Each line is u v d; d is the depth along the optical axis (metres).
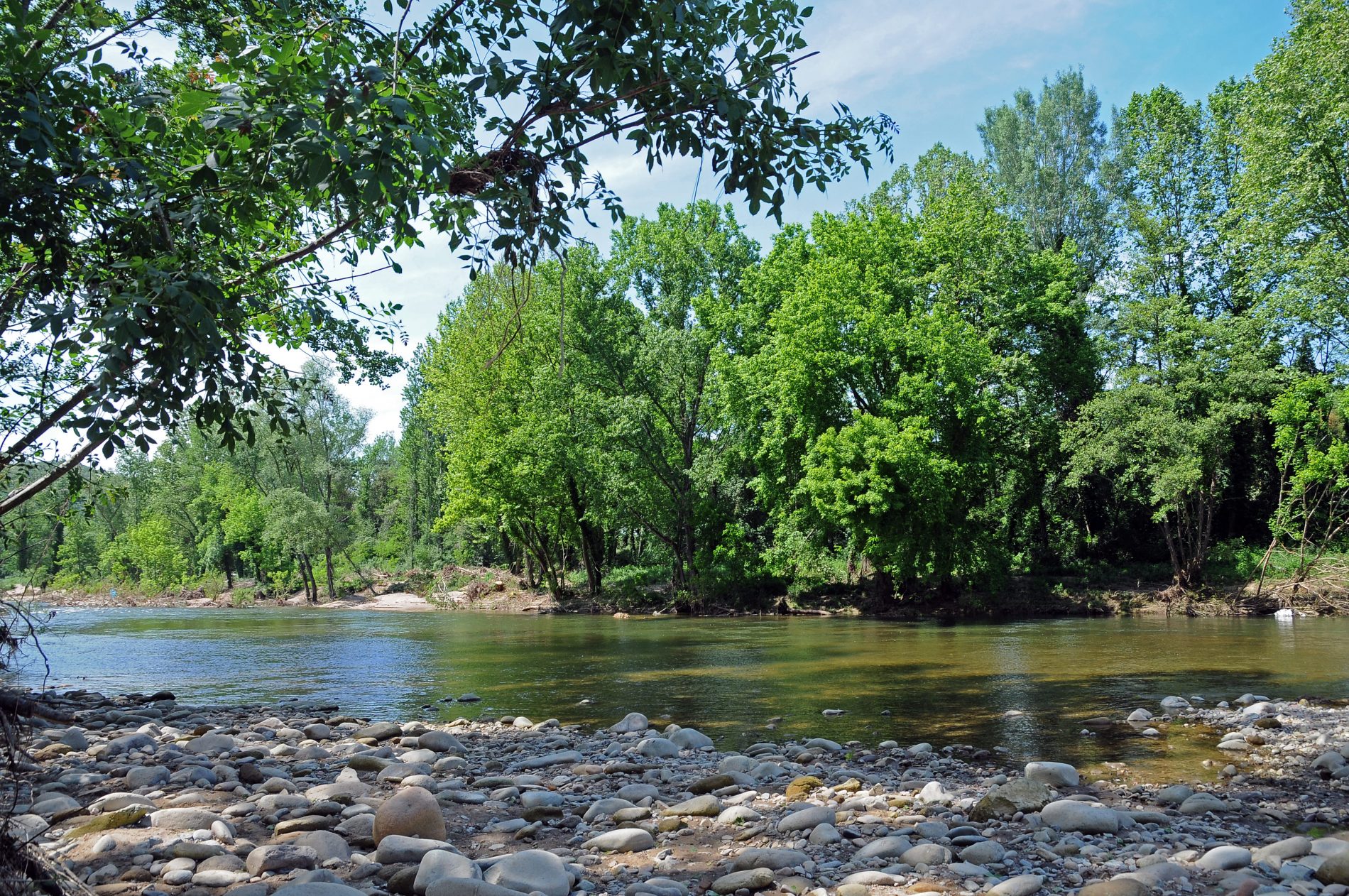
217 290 4.00
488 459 39.78
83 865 4.74
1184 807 6.35
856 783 6.99
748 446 36.53
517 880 4.48
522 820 6.07
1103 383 36.84
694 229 41.09
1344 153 25.34
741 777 7.18
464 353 41.03
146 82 6.03
